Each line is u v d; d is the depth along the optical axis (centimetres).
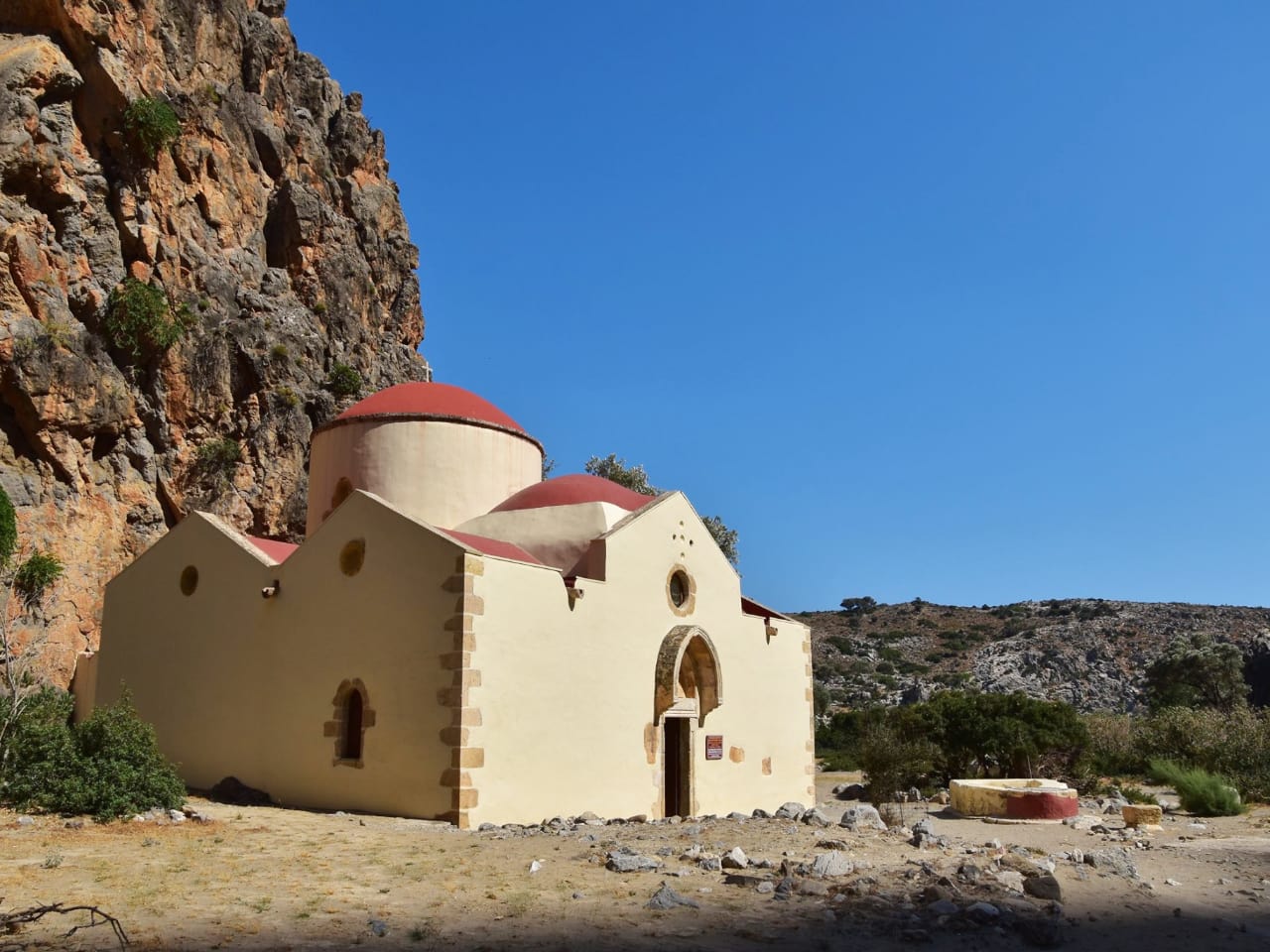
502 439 2741
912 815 2131
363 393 5009
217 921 934
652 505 2342
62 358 3588
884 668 10188
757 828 1491
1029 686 9225
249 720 2084
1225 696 7781
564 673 1969
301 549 2086
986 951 924
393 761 1792
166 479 4034
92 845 1338
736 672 2556
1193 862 1552
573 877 1159
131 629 2427
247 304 4597
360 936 891
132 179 4116
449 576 1794
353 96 5912
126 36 4138
